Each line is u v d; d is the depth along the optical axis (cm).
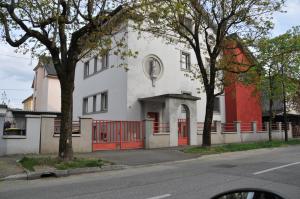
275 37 2709
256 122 3216
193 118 2533
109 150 2102
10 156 1727
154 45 2662
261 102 3516
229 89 3194
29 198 859
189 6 1995
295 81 3041
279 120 4100
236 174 1155
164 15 1861
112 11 1492
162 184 996
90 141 2034
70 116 1492
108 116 2698
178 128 2472
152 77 2612
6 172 1267
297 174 1137
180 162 1650
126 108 2453
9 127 2217
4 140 1770
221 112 3238
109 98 2700
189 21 2411
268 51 2642
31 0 1357
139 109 2512
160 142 2312
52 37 1471
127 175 1227
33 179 1212
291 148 2423
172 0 1812
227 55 2217
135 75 2520
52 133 1897
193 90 2906
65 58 1495
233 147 2219
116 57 2611
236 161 1575
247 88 3269
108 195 859
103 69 2833
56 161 1431
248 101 3328
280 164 1397
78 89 3366
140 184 1008
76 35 1463
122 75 2539
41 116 1881
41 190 969
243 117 3253
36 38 1444
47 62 1595
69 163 1388
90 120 2045
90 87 3081
